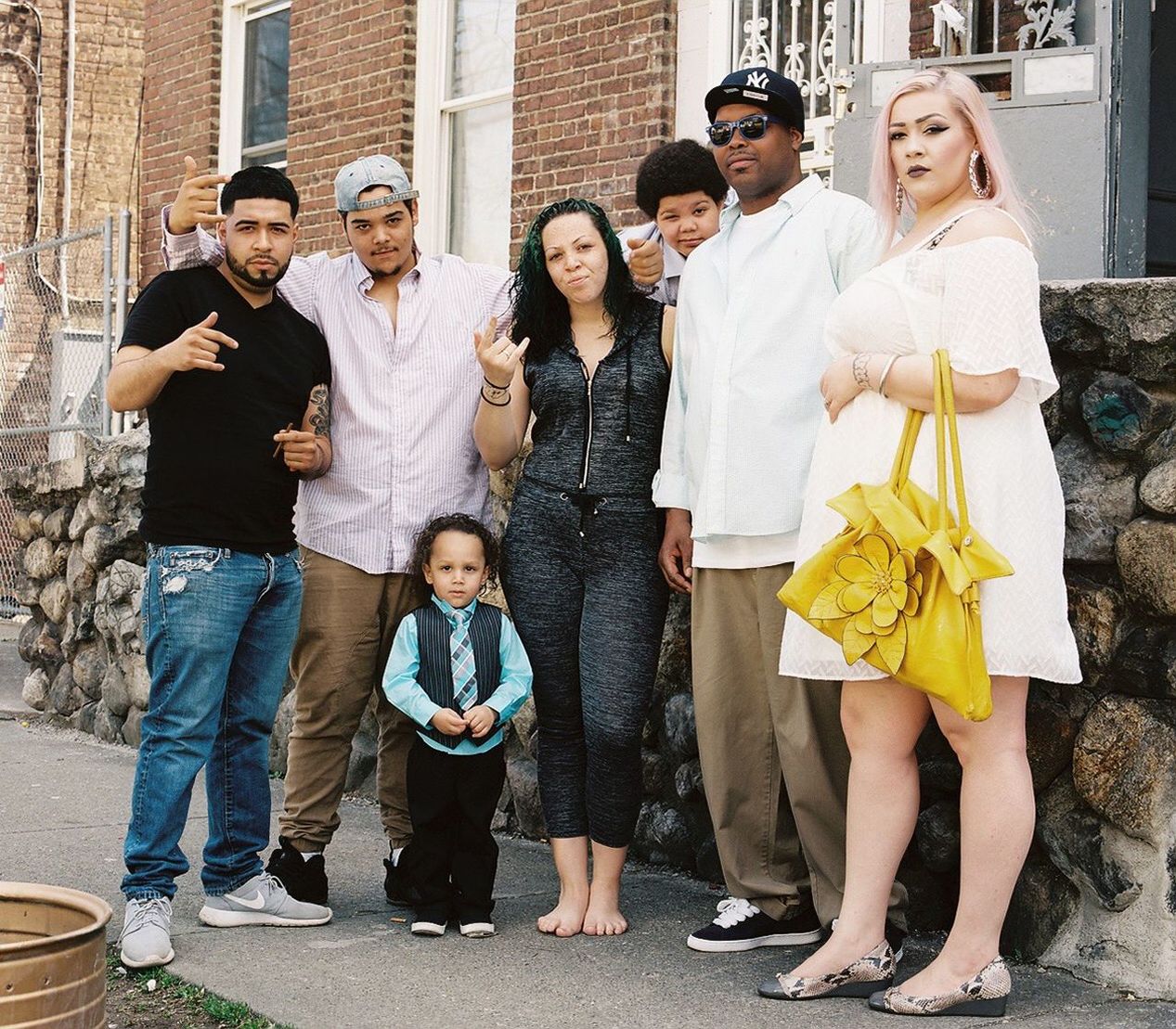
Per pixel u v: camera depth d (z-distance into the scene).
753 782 3.79
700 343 3.73
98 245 13.70
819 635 3.28
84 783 5.91
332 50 9.17
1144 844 3.41
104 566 7.09
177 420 3.76
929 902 3.86
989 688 3.01
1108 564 3.56
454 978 3.52
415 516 4.11
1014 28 5.49
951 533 3.02
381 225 4.04
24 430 9.76
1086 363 3.65
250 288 3.85
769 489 3.61
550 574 3.94
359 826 5.23
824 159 6.40
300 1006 3.32
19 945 2.54
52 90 14.02
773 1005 3.30
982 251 3.09
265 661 3.94
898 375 3.14
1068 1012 3.22
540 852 4.91
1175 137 5.95
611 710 3.85
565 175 7.64
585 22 7.53
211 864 3.98
